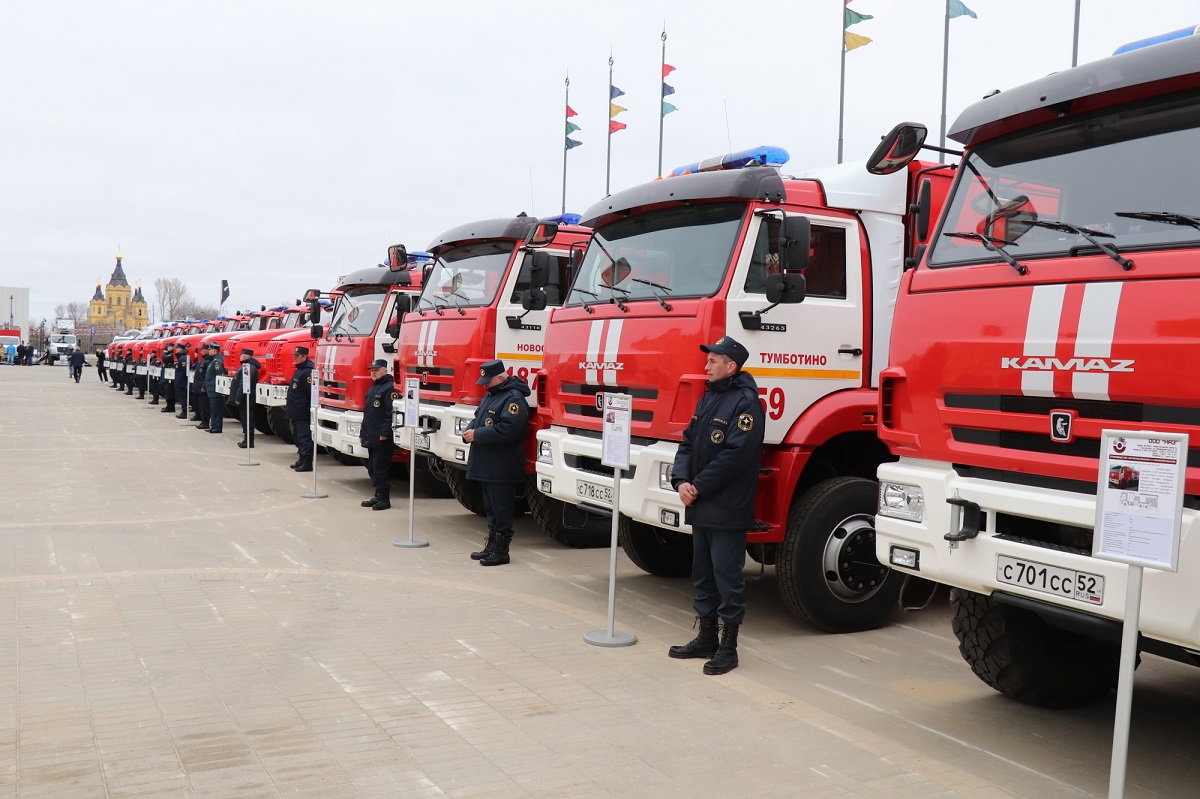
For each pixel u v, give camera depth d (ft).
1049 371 13.14
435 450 32.91
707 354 19.42
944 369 14.79
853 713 16.60
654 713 16.20
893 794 13.21
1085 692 17.17
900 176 23.08
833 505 21.35
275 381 58.34
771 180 20.85
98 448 57.31
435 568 27.40
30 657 18.52
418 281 44.11
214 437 66.59
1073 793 13.43
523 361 31.12
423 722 15.55
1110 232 13.07
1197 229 12.06
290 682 17.35
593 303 23.75
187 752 14.17
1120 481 10.62
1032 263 13.79
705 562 19.39
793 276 20.04
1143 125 13.37
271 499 39.42
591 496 23.21
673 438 20.52
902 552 15.33
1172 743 15.48
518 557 29.37
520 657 19.21
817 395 21.65
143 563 26.94
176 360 81.41
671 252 22.15
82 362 152.15
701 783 13.43
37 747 14.29
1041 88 14.29
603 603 23.98
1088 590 12.52
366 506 38.09
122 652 18.92
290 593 23.99
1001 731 15.88
